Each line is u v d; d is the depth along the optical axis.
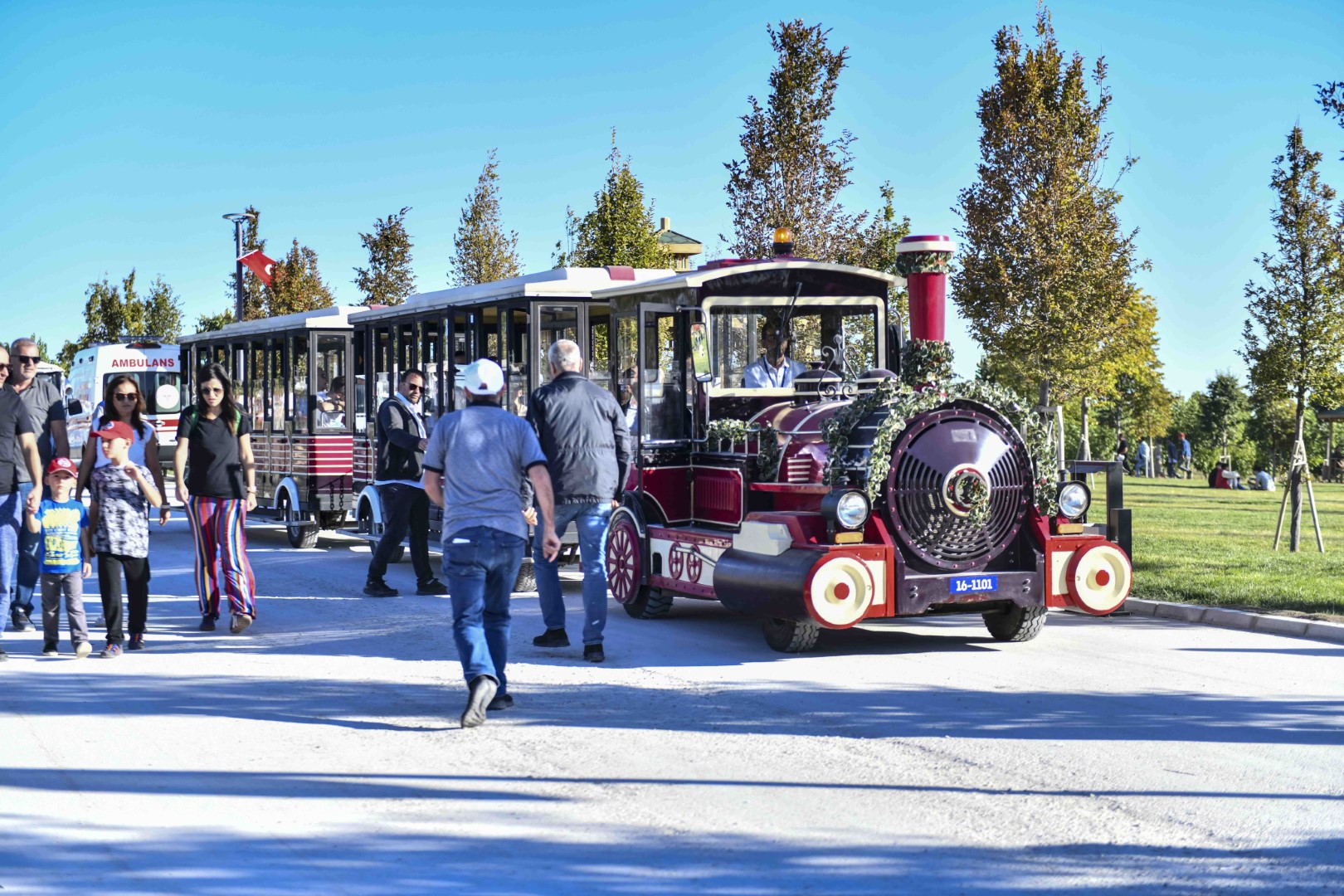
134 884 4.57
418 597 12.37
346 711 7.37
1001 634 9.63
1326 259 14.63
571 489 8.82
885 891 4.46
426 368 15.14
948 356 8.99
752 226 19.34
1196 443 69.88
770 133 19.31
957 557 8.98
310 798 5.62
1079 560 9.23
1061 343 18.38
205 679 8.31
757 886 4.52
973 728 6.81
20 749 6.50
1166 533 18.17
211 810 5.46
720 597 9.41
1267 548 15.46
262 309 33.44
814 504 9.23
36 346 9.70
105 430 9.30
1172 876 4.57
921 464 8.80
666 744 6.52
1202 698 7.52
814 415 9.70
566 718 7.14
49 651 9.22
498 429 7.15
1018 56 18.75
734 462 10.06
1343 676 8.18
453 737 6.72
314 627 10.48
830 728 6.84
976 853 4.84
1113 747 6.37
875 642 9.66
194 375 21.22
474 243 26.77
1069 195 18.34
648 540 10.77
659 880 4.58
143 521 9.40
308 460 17.44
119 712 7.36
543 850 4.91
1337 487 36.28
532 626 10.49
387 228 28.50
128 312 47.81
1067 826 5.14
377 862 4.79
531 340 13.11
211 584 10.29
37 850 4.95
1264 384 15.19
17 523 9.20
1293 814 5.27
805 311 10.82
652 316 11.02
